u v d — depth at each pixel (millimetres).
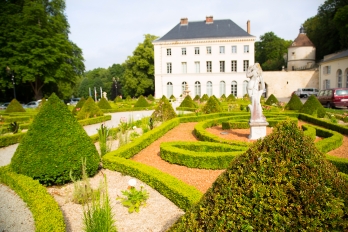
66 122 6590
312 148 2508
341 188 2283
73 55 43312
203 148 8430
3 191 6043
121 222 4617
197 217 2695
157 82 50406
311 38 60062
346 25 42000
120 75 90500
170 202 5324
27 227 4527
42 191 5414
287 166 2430
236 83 48812
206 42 48406
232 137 10938
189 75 49531
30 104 36156
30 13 34656
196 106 26172
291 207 2277
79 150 6500
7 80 34875
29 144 6336
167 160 8070
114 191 5965
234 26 49531
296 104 20766
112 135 10422
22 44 33562
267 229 2295
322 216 2182
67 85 47406
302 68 55125
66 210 5090
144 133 11266
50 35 36844
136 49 58000
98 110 19266
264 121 10250
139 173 6473
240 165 2666
